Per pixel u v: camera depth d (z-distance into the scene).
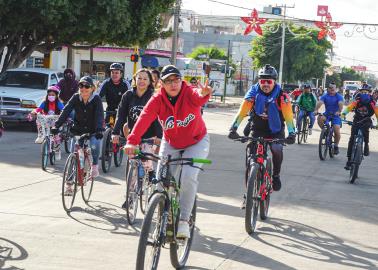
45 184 10.62
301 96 20.75
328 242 7.57
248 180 7.68
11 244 6.79
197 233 7.66
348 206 9.95
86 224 7.84
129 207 7.89
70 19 23.11
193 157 6.16
